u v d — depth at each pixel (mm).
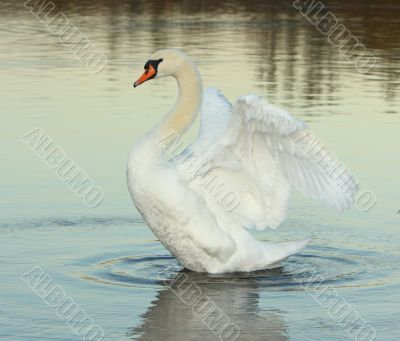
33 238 14094
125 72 28969
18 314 11141
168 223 12719
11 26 39781
